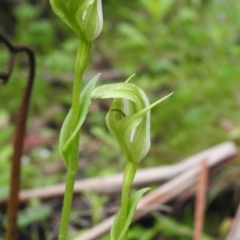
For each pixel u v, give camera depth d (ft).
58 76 1.73
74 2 0.42
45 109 1.57
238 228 0.84
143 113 0.45
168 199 0.94
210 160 0.99
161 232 0.99
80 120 0.45
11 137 1.41
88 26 0.43
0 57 1.82
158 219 0.94
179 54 1.81
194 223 0.92
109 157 1.26
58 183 1.19
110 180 1.00
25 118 0.73
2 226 0.99
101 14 0.44
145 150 0.47
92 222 1.01
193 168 0.99
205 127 1.24
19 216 0.99
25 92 0.73
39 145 1.38
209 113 1.30
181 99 1.39
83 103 0.45
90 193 0.99
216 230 1.01
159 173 1.00
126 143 0.47
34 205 0.99
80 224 1.01
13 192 0.73
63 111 1.59
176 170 1.00
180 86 1.53
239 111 1.30
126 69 1.77
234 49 1.70
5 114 1.45
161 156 1.20
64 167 1.26
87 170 1.22
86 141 1.38
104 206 1.04
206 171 0.95
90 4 0.43
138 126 0.46
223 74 1.45
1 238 0.96
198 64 1.70
